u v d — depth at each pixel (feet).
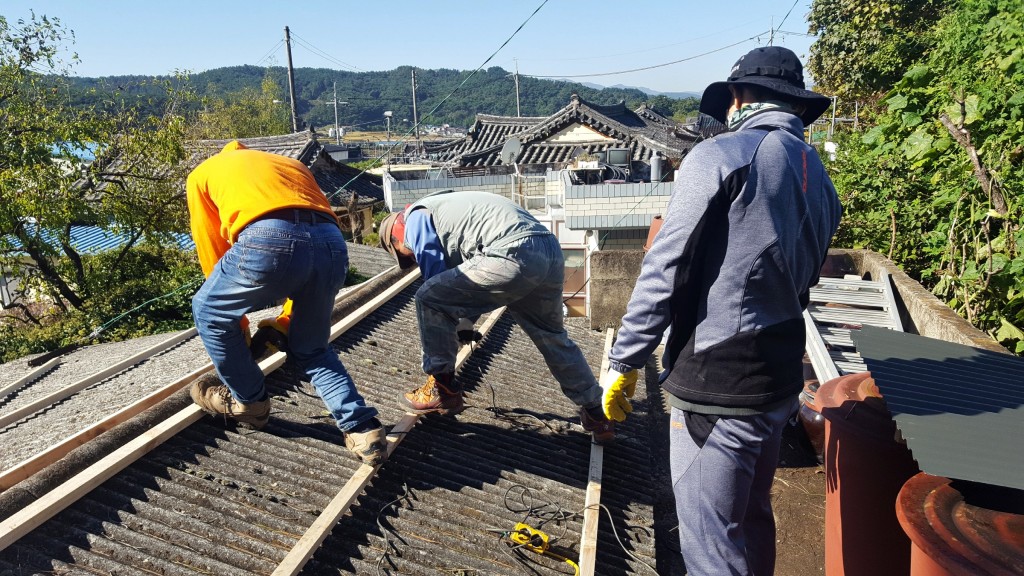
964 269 15.94
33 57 41.78
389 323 16.72
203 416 10.14
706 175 6.43
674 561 11.93
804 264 6.85
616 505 11.09
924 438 5.94
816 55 62.03
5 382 24.12
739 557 7.09
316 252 8.74
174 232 51.37
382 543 8.73
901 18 54.08
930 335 15.51
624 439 13.37
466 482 10.50
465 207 10.62
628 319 6.90
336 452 10.22
